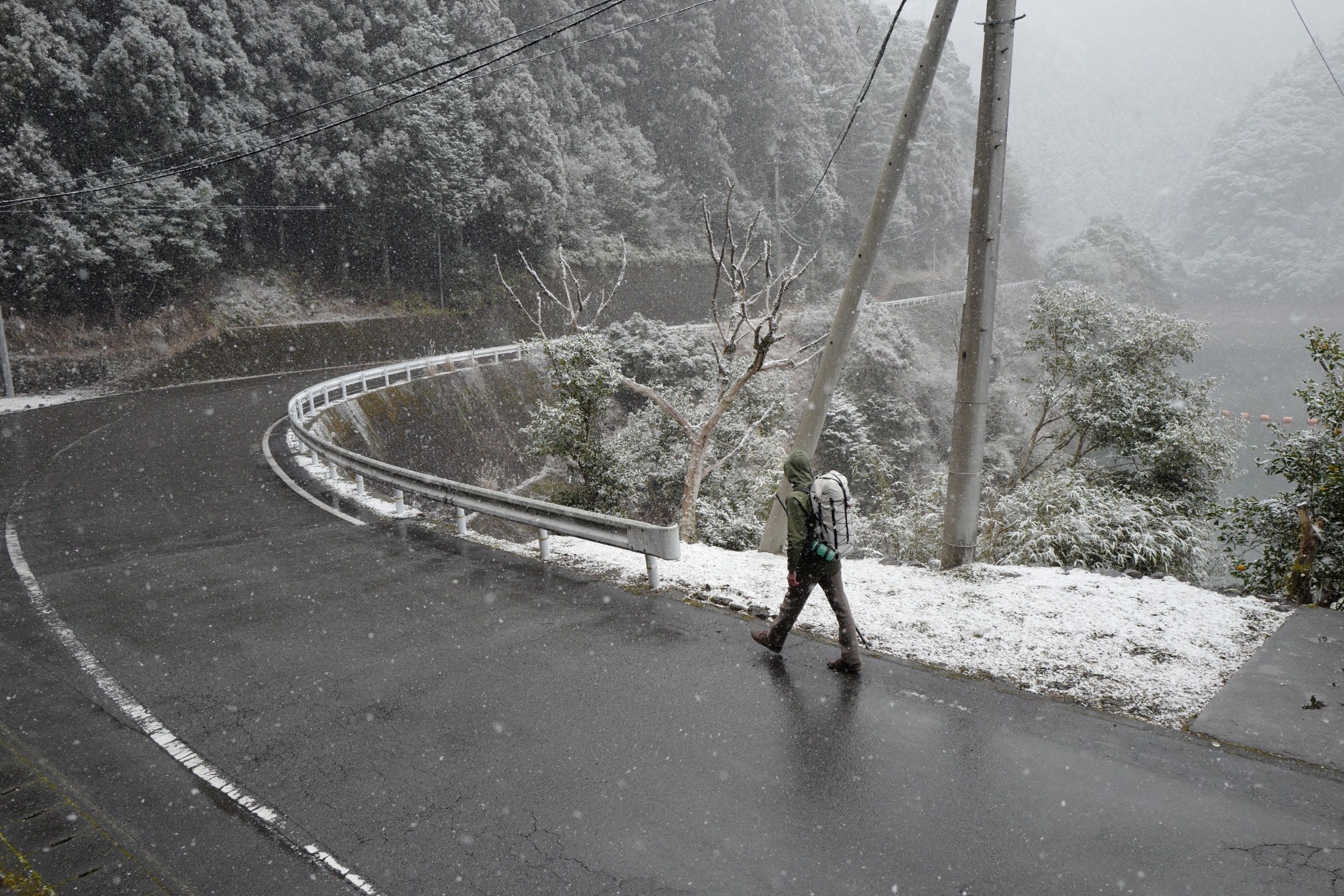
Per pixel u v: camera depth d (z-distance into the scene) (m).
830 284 58.50
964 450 7.45
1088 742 4.24
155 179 29.75
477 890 3.29
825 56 66.31
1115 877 3.21
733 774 4.09
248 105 33.53
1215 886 3.14
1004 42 6.88
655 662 5.53
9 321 27.31
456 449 26.50
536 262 43.72
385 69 36.38
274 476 13.84
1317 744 4.05
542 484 29.23
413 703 5.03
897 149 8.74
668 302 49.84
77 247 27.33
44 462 15.41
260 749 4.54
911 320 52.75
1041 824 3.58
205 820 3.87
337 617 6.68
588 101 50.34
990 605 6.21
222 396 25.72
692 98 54.44
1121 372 14.65
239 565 8.41
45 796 4.11
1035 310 15.37
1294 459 8.65
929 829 3.58
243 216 34.78
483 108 40.09
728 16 57.03
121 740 4.68
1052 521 8.84
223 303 32.91
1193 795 3.74
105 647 6.14
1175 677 4.87
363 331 36.12
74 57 28.23
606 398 14.14
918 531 11.38
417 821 3.79
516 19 46.75
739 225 54.41
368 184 35.69
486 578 7.68
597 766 4.21
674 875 3.34
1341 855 3.29
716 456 19.25
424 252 39.59
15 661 5.91
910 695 4.86
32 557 8.98
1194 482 13.51
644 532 7.00
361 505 11.52
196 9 32.22
